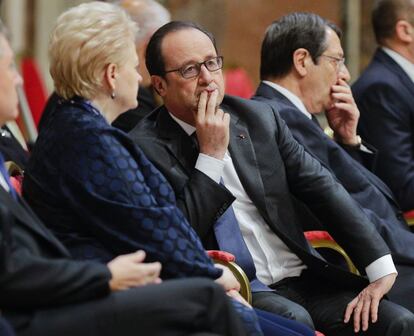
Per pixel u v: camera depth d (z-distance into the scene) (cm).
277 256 959
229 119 913
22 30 1989
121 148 796
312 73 1076
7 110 750
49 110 1116
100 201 782
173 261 791
